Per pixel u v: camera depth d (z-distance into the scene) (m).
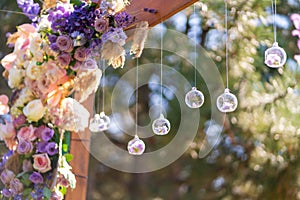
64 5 1.69
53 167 1.66
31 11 1.73
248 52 4.01
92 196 6.27
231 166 4.99
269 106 3.96
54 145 1.66
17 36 1.70
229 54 4.09
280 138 4.04
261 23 4.00
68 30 1.67
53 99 1.66
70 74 1.68
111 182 6.34
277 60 1.74
